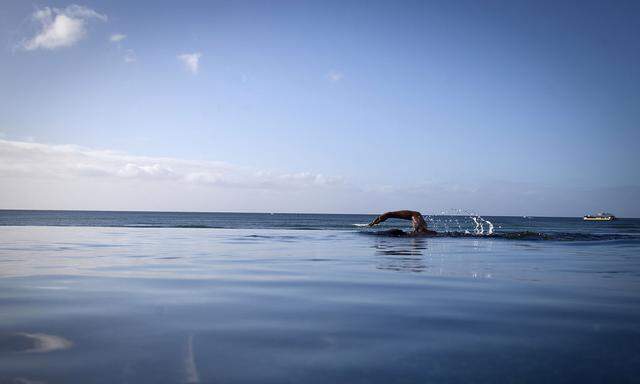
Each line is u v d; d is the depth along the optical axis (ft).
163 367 10.11
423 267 31.30
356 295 19.79
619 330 13.69
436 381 9.37
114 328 13.55
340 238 73.00
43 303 17.44
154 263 33.04
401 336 12.92
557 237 74.59
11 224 154.20
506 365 10.40
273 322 14.56
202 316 15.35
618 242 66.85
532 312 16.28
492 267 31.60
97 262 33.22
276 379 9.46
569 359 10.85
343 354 11.19
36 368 9.99
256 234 88.89
